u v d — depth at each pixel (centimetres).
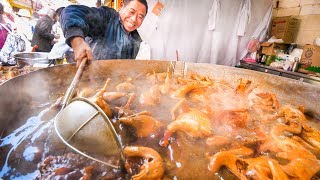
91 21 312
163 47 599
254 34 675
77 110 105
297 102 256
